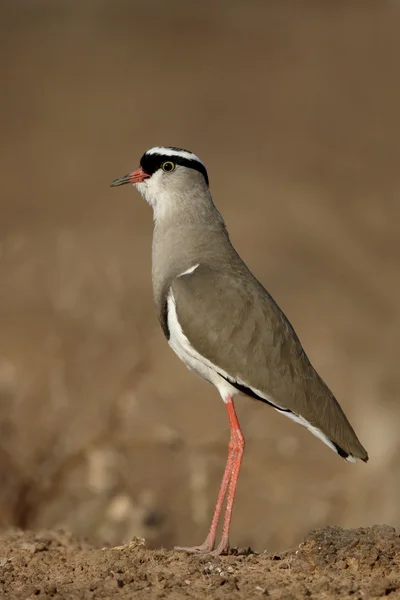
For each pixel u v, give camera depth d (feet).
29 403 48.06
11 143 105.50
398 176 98.48
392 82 127.65
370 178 97.91
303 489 44.68
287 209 88.12
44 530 32.83
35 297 66.03
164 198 32.48
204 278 30.37
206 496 44.04
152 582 25.12
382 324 67.51
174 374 55.93
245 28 150.61
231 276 30.55
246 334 29.58
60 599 23.98
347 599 23.20
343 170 99.71
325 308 69.51
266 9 161.17
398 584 23.71
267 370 29.45
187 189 32.27
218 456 45.19
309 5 163.63
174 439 43.91
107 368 51.49
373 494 40.60
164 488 42.91
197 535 41.78
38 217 83.61
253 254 77.71
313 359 61.00
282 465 47.42
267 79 128.88
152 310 59.57
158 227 32.50
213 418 50.57
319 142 107.86
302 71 131.85
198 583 24.86
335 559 25.63
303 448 49.19
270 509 44.11
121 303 57.21
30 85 124.67
